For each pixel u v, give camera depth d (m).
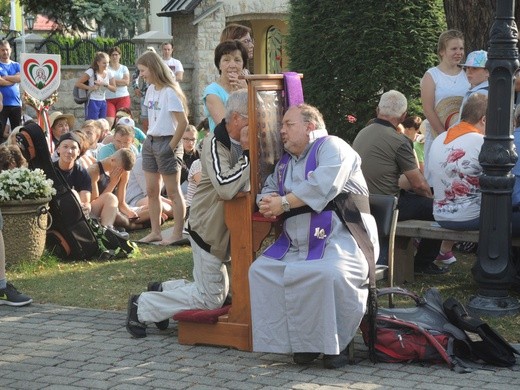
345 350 6.29
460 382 5.90
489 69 7.41
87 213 10.41
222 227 6.69
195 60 25.30
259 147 6.54
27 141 9.74
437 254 8.97
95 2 24.92
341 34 15.26
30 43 24.08
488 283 7.51
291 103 6.78
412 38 15.24
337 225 6.32
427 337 6.21
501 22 7.37
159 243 10.73
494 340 6.22
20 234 9.38
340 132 15.70
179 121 10.33
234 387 5.91
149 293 6.97
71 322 7.48
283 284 6.22
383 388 5.81
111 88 19.89
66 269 9.46
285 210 6.32
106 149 11.70
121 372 6.23
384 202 7.29
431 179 8.45
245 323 6.66
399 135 8.59
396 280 8.58
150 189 10.72
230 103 6.61
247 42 9.04
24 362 6.47
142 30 29.14
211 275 6.79
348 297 6.12
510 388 5.79
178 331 6.84
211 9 25.12
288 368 6.25
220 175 6.49
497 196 7.45
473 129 8.05
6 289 8.01
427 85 9.74
